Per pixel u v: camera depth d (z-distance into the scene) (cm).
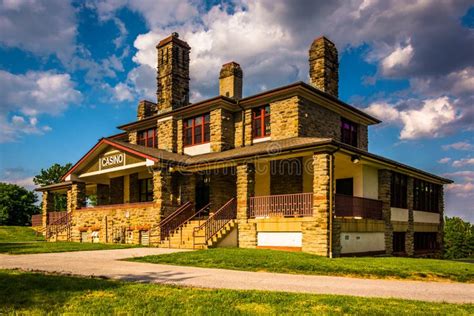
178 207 2339
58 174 7256
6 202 5800
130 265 1399
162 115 2783
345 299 862
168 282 1063
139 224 2348
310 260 1468
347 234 1856
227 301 827
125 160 2503
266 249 1828
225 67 2719
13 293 903
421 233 2834
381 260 1571
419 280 1234
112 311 759
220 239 1938
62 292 910
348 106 2527
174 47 2869
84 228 2734
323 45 2494
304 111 2264
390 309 777
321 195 1753
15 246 2114
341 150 1816
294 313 743
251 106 2452
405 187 2555
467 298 952
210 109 2536
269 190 2303
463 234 8362
